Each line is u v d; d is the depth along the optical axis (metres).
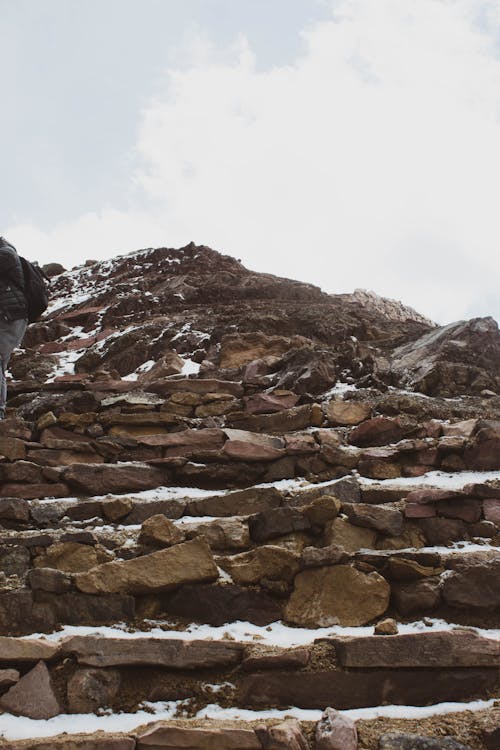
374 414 6.65
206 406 7.10
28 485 5.43
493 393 7.31
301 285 12.91
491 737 3.18
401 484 5.32
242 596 4.18
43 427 6.47
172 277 14.12
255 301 12.11
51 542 4.53
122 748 3.16
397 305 17.41
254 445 5.74
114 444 6.05
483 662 3.57
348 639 3.67
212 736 3.17
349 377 7.91
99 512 5.05
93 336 11.22
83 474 5.45
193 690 3.60
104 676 3.60
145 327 10.51
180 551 4.29
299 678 3.58
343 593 4.14
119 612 4.08
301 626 4.06
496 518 4.73
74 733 3.32
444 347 8.14
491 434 5.53
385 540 4.64
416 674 3.57
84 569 4.40
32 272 6.86
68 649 3.67
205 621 4.12
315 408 6.54
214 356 9.33
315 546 4.60
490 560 4.20
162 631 4.02
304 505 4.96
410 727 3.30
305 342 9.35
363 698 3.53
